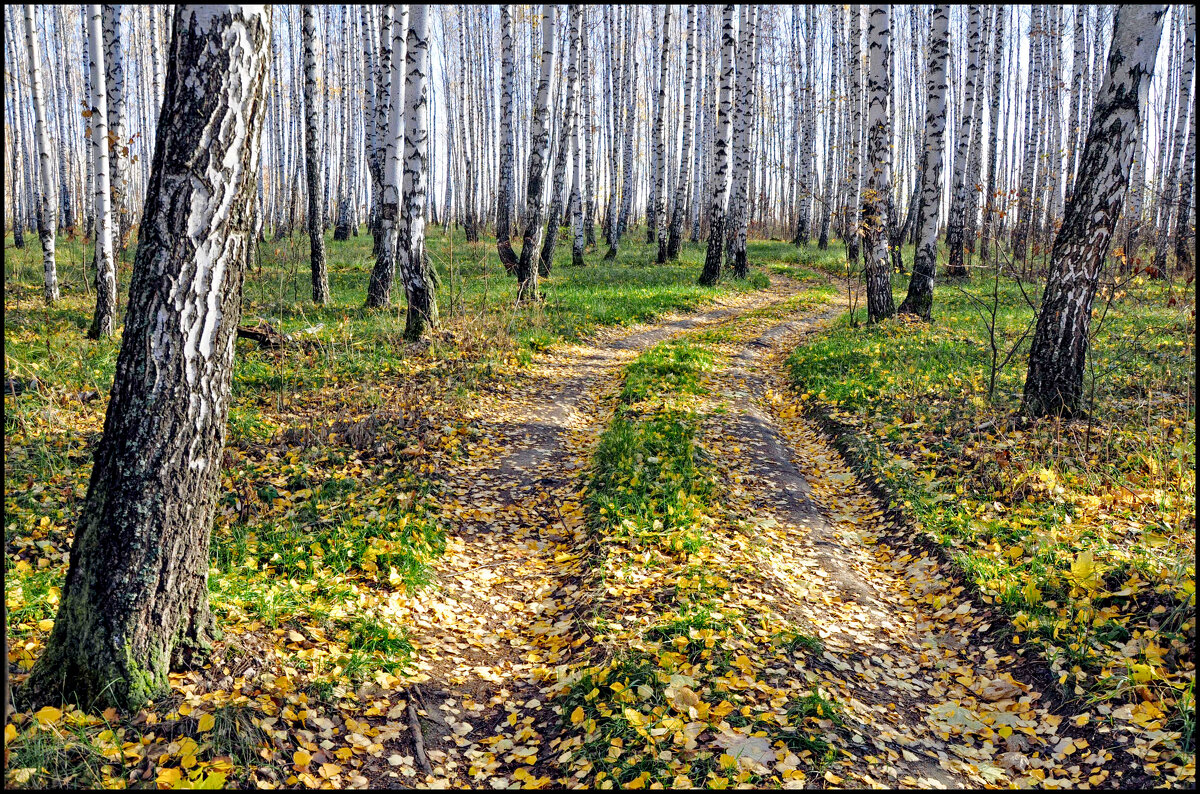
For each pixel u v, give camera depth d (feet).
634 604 16.55
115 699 11.41
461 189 165.07
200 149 11.15
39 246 84.84
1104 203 24.03
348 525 19.89
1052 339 25.22
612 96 136.26
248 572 17.11
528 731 13.10
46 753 10.38
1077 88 78.89
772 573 18.54
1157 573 15.62
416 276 40.78
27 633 13.39
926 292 49.01
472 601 18.10
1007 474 21.86
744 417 31.14
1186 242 57.98
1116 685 13.14
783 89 154.40
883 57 46.57
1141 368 30.99
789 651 14.82
